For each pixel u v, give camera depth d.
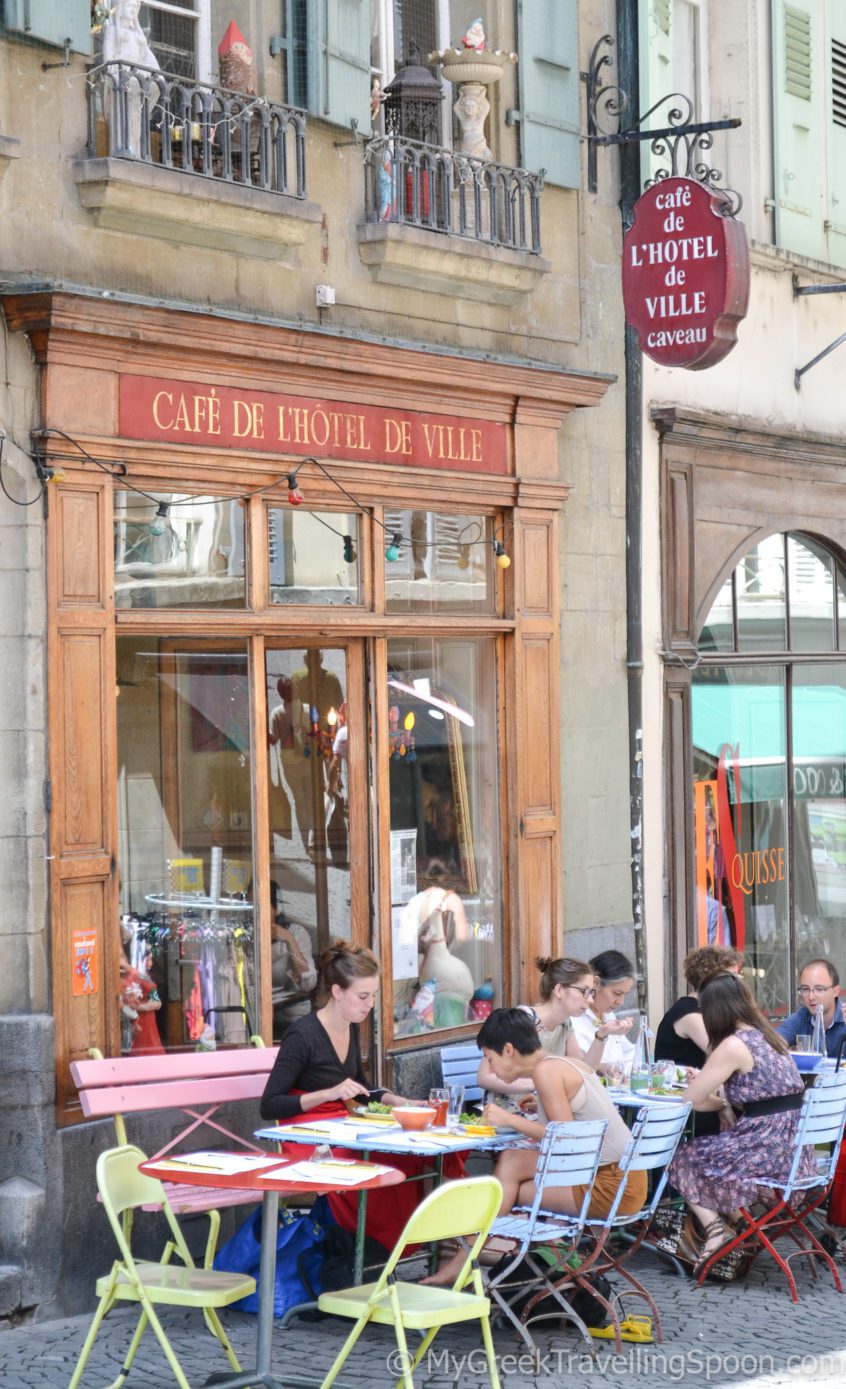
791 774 17.52
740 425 16.11
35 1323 10.07
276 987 11.97
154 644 11.20
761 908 17.11
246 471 11.58
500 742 13.73
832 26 17.95
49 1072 10.16
